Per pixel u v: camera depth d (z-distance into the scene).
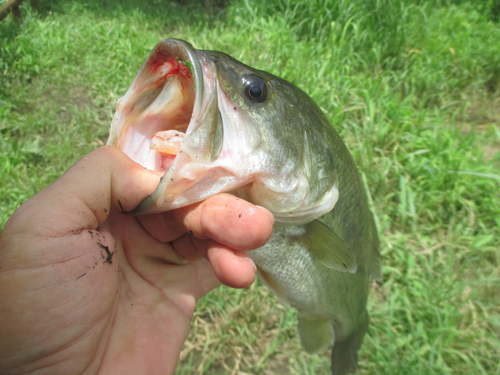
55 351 0.13
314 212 0.18
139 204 0.14
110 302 0.15
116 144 0.16
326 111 0.47
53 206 0.13
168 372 0.16
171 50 0.15
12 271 0.13
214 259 0.15
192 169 0.14
